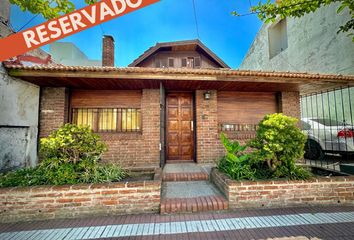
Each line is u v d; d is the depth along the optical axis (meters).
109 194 2.94
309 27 9.45
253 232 2.42
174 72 4.32
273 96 6.11
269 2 3.04
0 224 2.67
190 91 5.90
